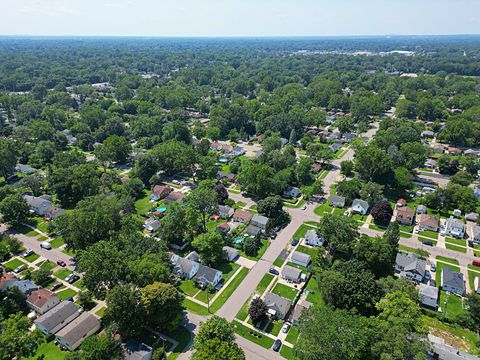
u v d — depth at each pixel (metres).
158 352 65.00
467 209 117.00
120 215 111.31
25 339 62.56
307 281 86.94
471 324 72.69
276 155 151.00
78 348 68.00
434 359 62.34
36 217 118.38
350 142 194.12
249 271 90.81
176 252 98.06
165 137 187.00
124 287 68.75
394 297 68.12
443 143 188.50
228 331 62.41
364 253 84.69
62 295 82.38
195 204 104.88
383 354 55.47
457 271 91.25
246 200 129.12
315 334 56.78
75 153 156.00
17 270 90.69
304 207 124.50
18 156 163.12
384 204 113.50
